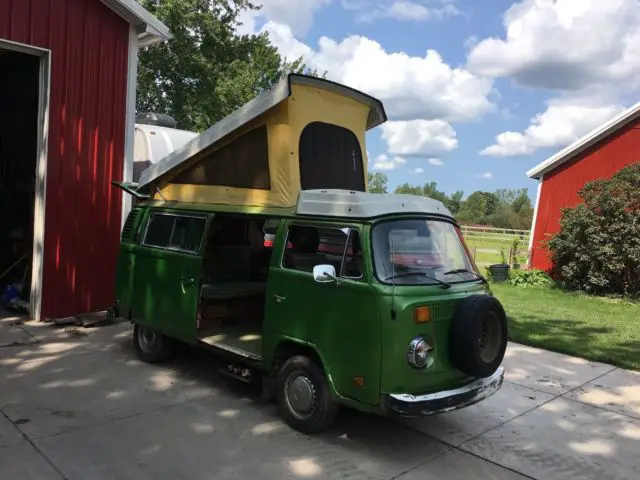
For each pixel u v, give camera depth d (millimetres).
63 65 7633
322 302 4266
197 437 4395
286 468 3959
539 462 4285
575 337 8578
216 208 5520
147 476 3746
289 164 5070
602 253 13516
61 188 7750
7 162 9688
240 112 5367
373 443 4445
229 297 5809
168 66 24188
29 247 8898
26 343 6773
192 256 5531
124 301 6426
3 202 9555
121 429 4480
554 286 14977
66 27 7637
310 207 4609
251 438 4418
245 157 5445
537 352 7664
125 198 8555
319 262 4383
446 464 4160
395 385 3861
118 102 8414
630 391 6113
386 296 3895
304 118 5246
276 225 4848
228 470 3889
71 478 3664
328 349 4215
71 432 4375
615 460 4387
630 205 13602
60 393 5215
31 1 7230
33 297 7750
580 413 5387
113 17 8250
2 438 4203
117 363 6203
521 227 66562
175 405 5051
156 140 10406
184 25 23422
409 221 4473
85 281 8141
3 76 9836
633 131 15062
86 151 8016
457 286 4426
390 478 3898
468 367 4047
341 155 5762
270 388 4895
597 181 14180
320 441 4418
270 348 4688
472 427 4902
